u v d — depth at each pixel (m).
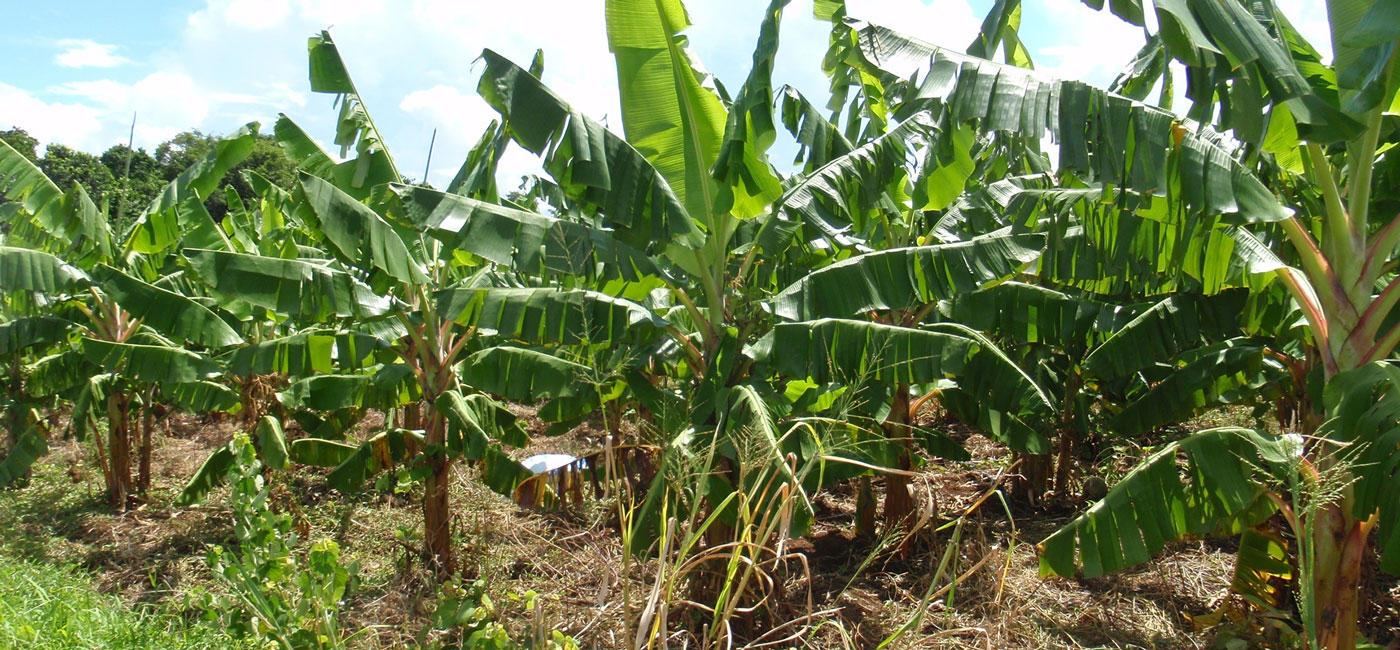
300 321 7.54
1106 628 5.12
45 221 6.87
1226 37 3.40
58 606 4.76
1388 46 3.45
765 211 5.40
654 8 4.84
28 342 7.51
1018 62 6.80
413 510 7.69
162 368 6.18
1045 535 6.75
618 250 4.67
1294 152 4.66
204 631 4.62
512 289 4.93
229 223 9.41
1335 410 3.91
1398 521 3.39
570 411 5.92
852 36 5.15
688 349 5.11
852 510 7.60
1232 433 4.10
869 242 7.17
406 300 5.65
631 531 3.46
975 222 6.20
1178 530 4.12
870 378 4.84
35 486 8.85
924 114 5.59
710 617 4.73
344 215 4.73
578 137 4.48
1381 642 4.82
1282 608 4.94
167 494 8.44
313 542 6.84
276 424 6.67
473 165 5.66
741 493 3.40
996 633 4.81
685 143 5.09
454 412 5.53
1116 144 3.84
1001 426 5.72
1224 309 5.28
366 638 4.70
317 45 5.52
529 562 6.04
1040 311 5.52
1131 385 6.88
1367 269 4.05
